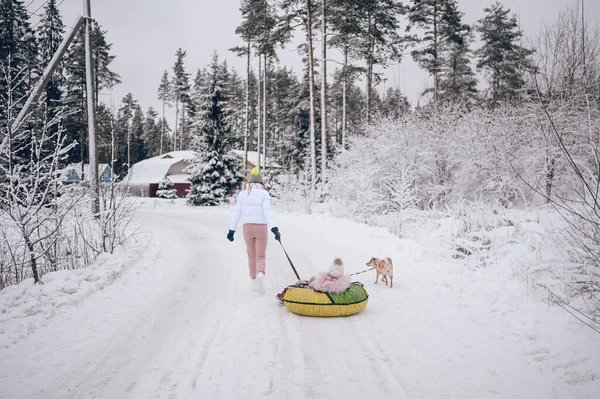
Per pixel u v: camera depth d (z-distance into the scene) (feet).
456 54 116.06
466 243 26.43
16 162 23.59
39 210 21.53
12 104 22.17
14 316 16.66
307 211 61.98
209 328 15.92
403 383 11.34
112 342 14.57
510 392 10.72
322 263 28.17
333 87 155.43
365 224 43.34
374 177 51.39
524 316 15.80
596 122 32.32
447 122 54.08
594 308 15.33
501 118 45.37
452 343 14.10
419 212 41.22
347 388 11.09
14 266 22.17
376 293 20.81
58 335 15.26
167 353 13.56
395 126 53.93
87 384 11.44
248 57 110.52
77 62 121.19
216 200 110.22
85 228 30.09
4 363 12.85
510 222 28.43
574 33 24.27
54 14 92.68
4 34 53.31
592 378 10.98
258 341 14.52
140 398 10.62
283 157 150.61
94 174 31.17
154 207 101.55
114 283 23.39
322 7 69.87
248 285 22.79
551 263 18.89
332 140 129.49
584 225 18.44
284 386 11.22
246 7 99.04
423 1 94.43
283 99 170.50
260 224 20.80
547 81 24.99
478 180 47.11
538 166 41.47
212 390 11.01
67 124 116.16
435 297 19.69
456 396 10.59
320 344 14.23
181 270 27.02
